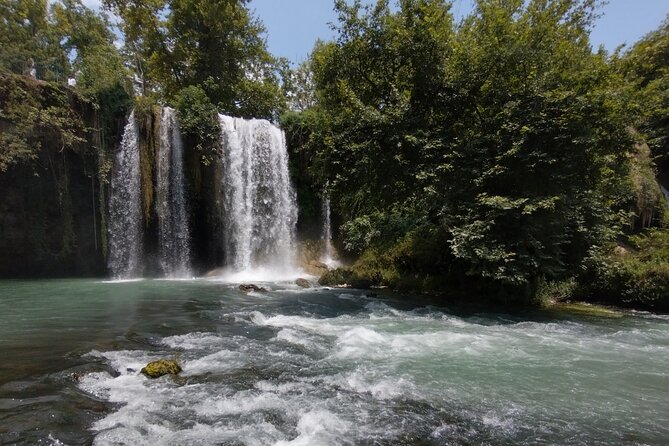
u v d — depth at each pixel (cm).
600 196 1628
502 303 1546
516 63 1518
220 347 802
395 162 1567
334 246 2883
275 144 2734
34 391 537
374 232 2255
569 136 1295
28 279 2083
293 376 660
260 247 2616
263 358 745
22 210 2103
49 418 462
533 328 1119
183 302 1352
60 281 1983
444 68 1590
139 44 3198
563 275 1648
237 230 2525
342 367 722
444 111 1669
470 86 1580
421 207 1667
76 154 2177
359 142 1633
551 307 1485
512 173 1358
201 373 650
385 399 586
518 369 747
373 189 1764
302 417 509
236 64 3388
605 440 483
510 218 1358
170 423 479
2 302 1311
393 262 1995
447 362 777
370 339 924
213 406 529
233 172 2525
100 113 2173
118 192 2230
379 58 1778
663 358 838
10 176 2028
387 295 1678
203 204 2472
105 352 727
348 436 468
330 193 1888
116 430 447
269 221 2672
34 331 891
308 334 953
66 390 546
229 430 468
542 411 564
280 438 456
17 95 1881
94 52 2741
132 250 2248
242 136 2577
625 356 848
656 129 2473
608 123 1345
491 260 1285
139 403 527
